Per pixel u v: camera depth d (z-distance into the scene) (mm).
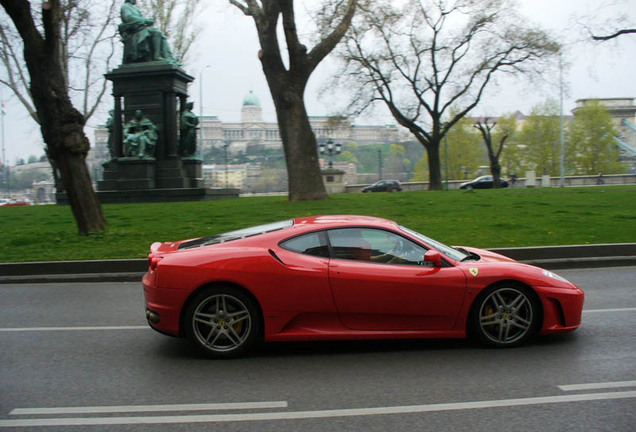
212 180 125312
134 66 29562
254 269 5262
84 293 9031
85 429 3736
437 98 42906
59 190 32812
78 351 5691
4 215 23047
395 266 5430
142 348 5785
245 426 3748
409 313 5367
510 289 5520
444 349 5547
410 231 5910
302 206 19781
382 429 3672
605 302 7598
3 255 11828
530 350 5453
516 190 31859
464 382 4566
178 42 40719
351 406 4078
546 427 3666
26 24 12906
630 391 4305
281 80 21594
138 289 9344
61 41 32344
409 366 5020
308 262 5340
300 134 21969
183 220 17062
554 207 19359
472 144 82875
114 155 31594
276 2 20609
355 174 117938
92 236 13711
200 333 5332
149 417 3924
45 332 6504
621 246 11227
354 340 5938
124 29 30172
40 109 13680
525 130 80938
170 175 29531
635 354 5273
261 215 17609
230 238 5730
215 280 5246
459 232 13719
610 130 75625
